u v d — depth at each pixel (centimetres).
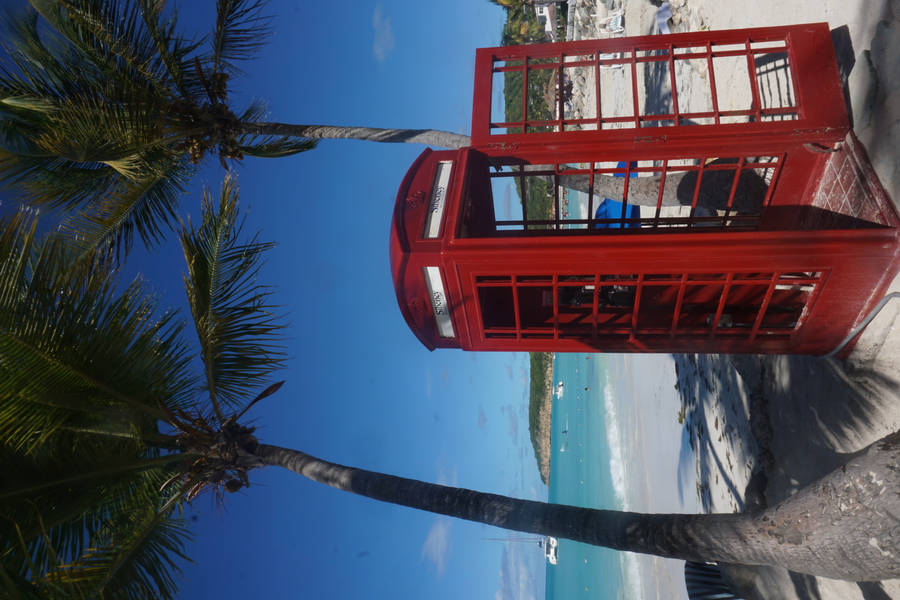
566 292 634
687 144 553
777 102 695
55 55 691
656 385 1906
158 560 545
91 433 565
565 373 6631
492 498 507
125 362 521
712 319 527
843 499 339
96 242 739
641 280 457
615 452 3009
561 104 606
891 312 426
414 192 532
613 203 1080
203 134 812
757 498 743
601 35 2653
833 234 399
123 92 693
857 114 482
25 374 459
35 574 365
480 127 608
